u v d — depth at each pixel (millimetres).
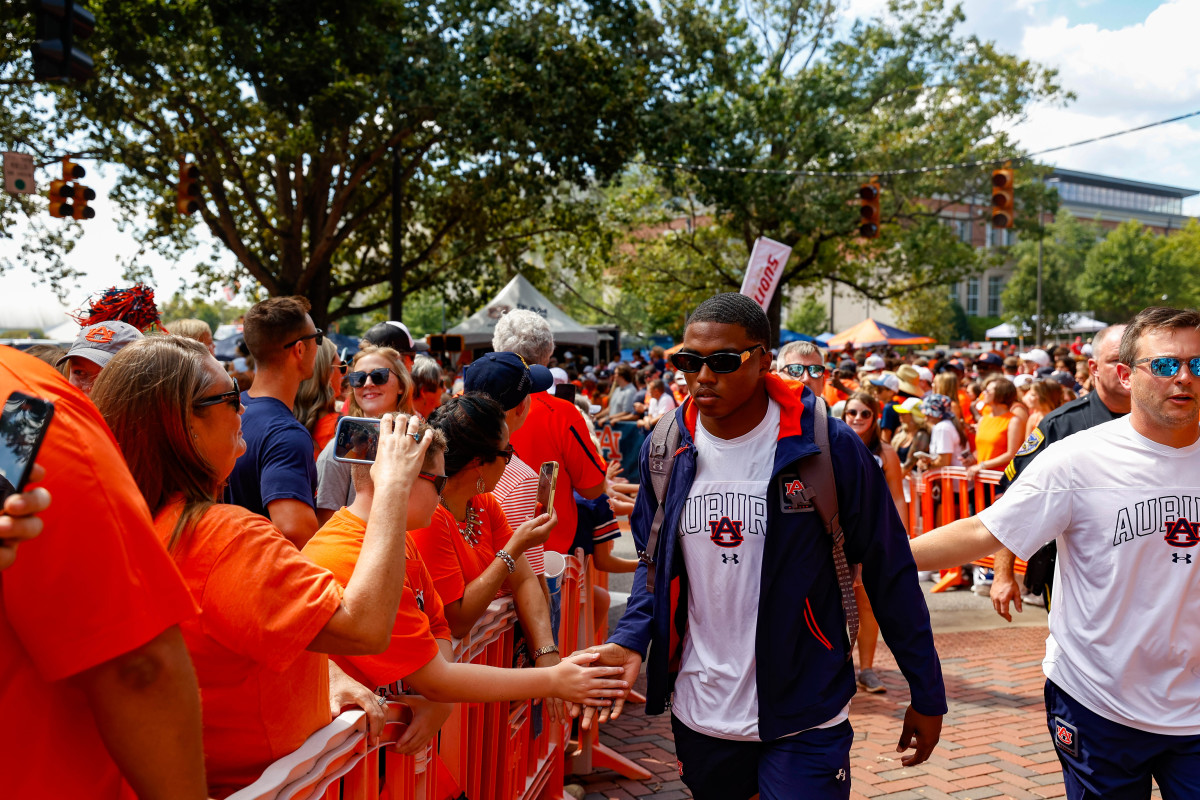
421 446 2000
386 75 17891
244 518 1667
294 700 1739
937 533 2773
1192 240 72750
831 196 25281
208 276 23703
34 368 1202
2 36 15281
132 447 1625
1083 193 121250
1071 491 2594
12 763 1119
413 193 24406
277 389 3316
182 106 18797
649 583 2615
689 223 32531
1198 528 2467
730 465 2504
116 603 1149
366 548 1816
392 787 2240
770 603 2402
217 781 1704
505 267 27906
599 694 2389
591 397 17891
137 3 16484
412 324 75875
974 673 5742
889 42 28391
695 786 2594
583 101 18547
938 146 29297
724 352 2379
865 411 5465
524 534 2846
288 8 16734
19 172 13406
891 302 49469
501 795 3082
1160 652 2484
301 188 20328
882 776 4113
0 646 1105
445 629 2447
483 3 18469
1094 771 2582
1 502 1004
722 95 24734
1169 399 2432
